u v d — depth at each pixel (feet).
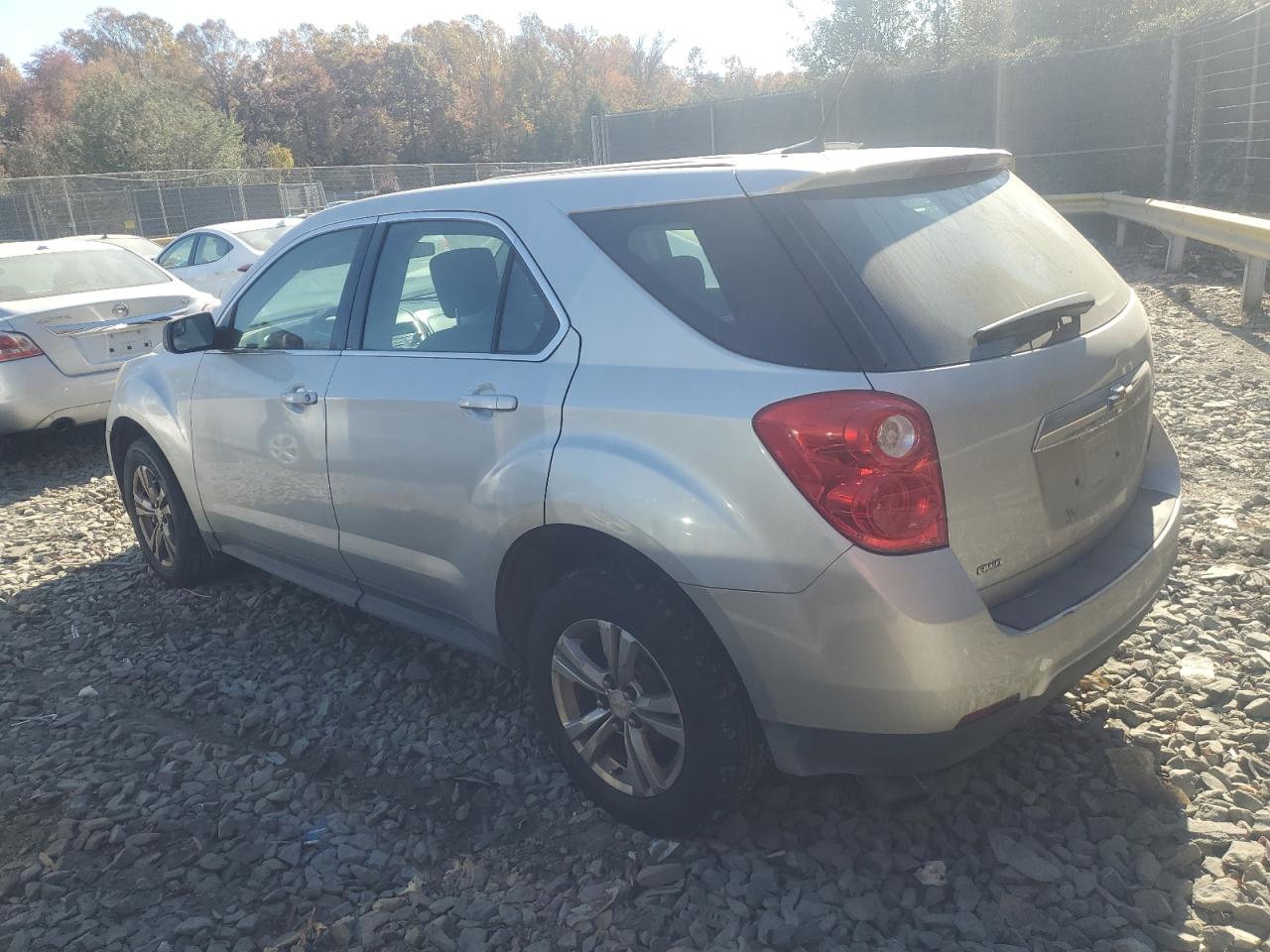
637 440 8.65
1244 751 10.19
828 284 8.10
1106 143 57.82
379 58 302.45
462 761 11.19
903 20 81.41
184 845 9.93
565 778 10.71
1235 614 12.85
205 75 303.48
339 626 14.78
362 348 11.76
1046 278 9.35
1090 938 8.02
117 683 13.47
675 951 8.15
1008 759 10.29
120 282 27.45
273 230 46.42
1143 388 10.04
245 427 13.26
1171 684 11.38
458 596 10.84
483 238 10.61
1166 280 38.17
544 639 9.77
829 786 10.05
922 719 7.82
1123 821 9.27
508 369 9.89
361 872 9.36
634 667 9.16
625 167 10.24
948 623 7.66
